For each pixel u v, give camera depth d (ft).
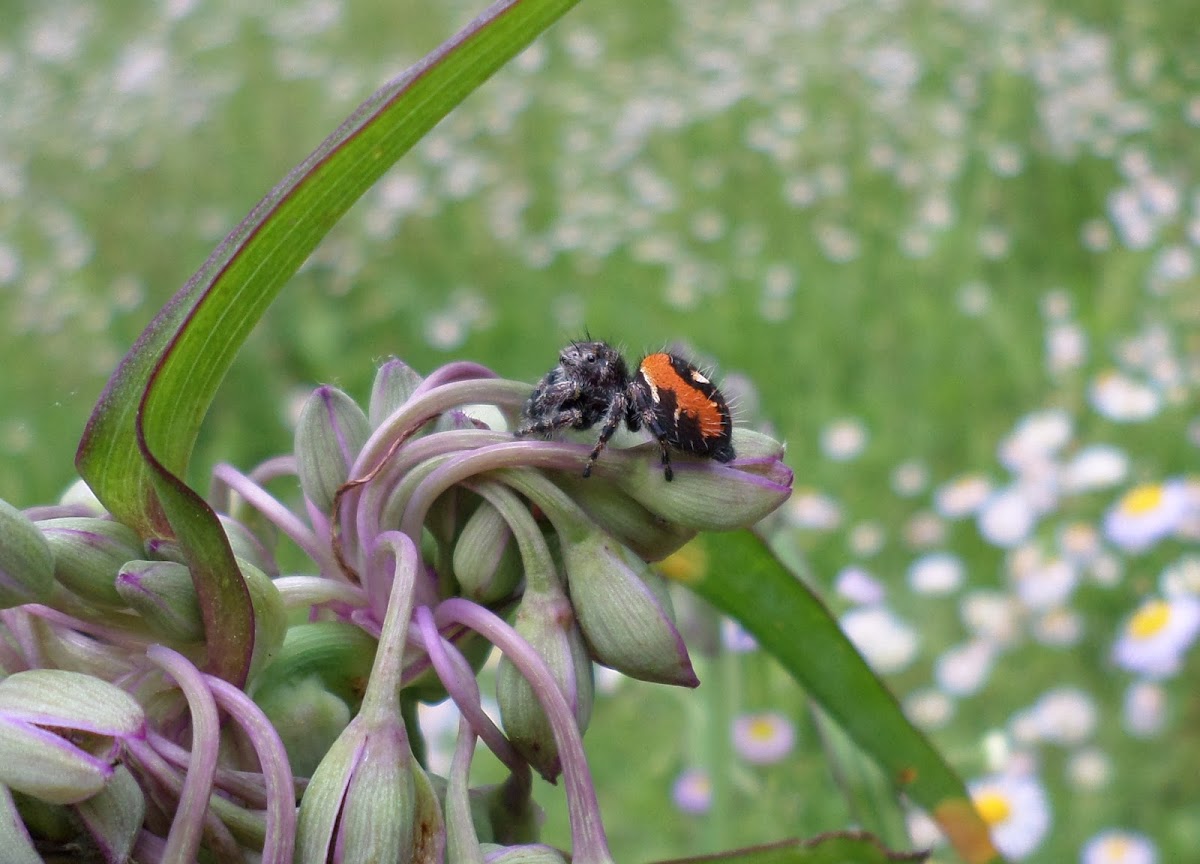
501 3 0.35
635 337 1.78
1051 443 1.38
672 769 1.10
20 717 0.33
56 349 1.78
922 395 1.62
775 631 0.47
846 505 1.44
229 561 0.35
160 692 0.36
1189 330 1.62
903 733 0.48
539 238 2.06
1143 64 2.42
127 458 0.36
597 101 2.45
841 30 2.70
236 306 0.36
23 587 0.35
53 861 0.33
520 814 0.37
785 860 0.37
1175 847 1.01
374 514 0.37
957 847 0.48
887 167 2.20
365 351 1.80
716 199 2.14
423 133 0.36
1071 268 1.94
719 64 2.58
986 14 2.68
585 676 0.36
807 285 1.88
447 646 0.36
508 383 0.38
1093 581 1.21
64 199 2.21
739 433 0.38
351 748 0.34
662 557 0.38
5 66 2.78
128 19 2.96
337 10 2.85
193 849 0.33
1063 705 1.09
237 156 2.33
